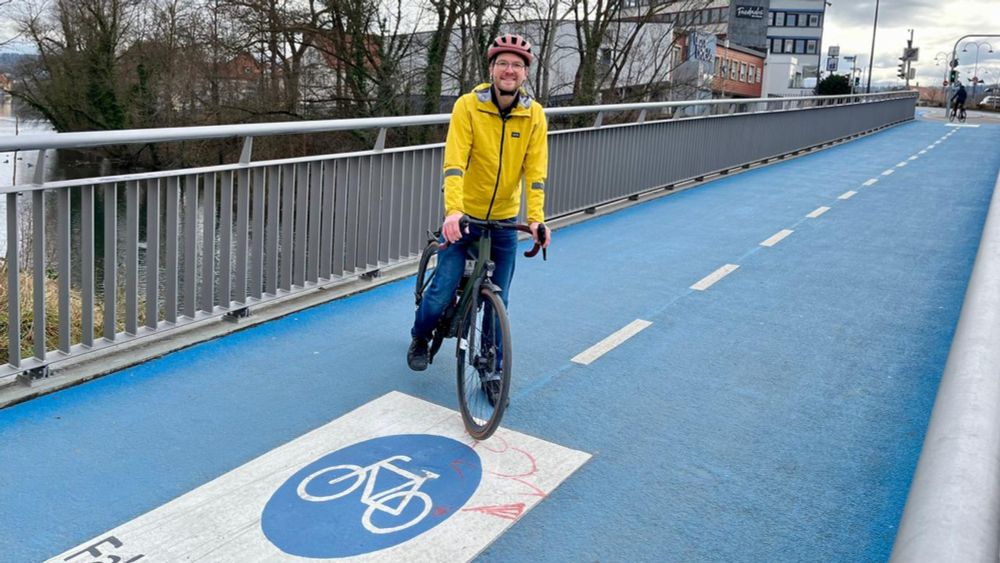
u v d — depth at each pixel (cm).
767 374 520
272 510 347
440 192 763
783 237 954
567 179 981
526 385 491
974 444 167
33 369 455
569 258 820
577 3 3058
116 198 483
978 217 1115
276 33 2394
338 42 2442
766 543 334
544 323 611
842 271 795
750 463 401
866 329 616
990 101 7000
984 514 143
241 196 562
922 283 756
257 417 435
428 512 347
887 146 2323
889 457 411
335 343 551
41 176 442
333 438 414
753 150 1645
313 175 621
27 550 315
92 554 314
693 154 1346
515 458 398
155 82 2722
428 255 472
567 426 436
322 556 316
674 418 451
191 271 536
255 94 2530
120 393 459
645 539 334
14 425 416
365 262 680
